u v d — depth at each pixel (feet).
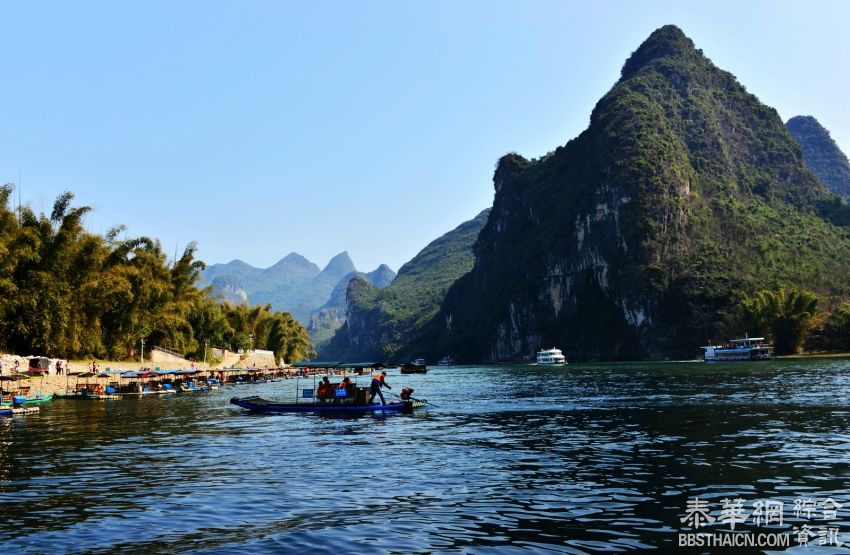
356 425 108.06
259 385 265.75
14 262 196.44
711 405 126.21
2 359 180.96
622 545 38.40
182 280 328.70
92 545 39.52
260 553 37.55
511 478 58.65
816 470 58.54
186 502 50.57
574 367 526.16
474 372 469.16
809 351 539.70
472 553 37.24
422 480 58.54
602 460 66.85
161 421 117.39
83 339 231.30
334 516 45.78
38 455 76.13
